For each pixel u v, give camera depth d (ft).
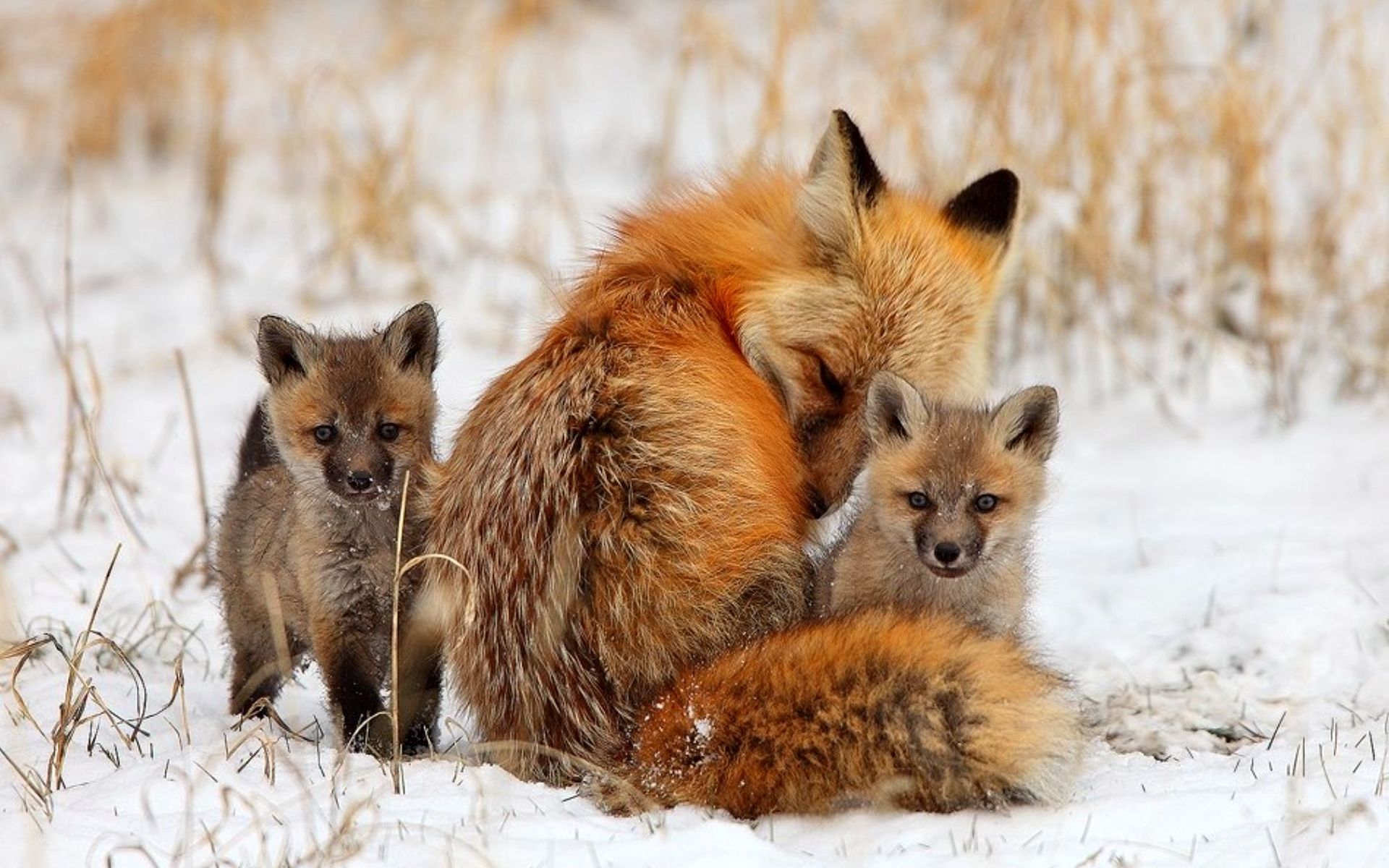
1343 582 41.70
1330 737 33.32
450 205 79.05
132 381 64.08
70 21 103.60
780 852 25.72
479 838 26.40
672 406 31.24
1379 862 25.05
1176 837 26.78
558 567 30.83
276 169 90.63
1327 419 55.93
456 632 32.73
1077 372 62.28
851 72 83.05
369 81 98.22
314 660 38.32
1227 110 62.80
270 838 26.76
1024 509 33.71
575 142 91.86
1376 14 80.43
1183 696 36.47
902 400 33.32
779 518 32.01
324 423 33.68
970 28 77.46
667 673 30.63
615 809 28.68
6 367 66.18
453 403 57.31
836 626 29.07
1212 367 60.85
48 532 48.14
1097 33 65.05
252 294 72.69
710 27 78.38
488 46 94.84
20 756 31.45
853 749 27.50
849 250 35.06
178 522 50.16
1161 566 44.78
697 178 39.65
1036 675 28.78
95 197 88.28
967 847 25.94
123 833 26.84
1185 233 66.28
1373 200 65.62
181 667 34.24
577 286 35.99
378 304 70.18
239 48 102.73
